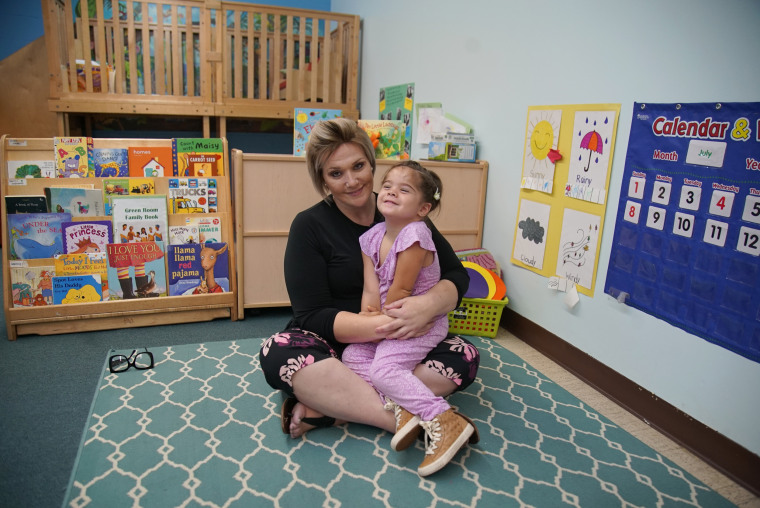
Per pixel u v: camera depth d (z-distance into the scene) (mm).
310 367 1348
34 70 3303
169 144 2162
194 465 1293
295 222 1479
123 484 1215
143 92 3676
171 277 2182
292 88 3719
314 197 2279
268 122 4016
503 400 1682
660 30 1510
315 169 1445
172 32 3291
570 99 1872
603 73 1724
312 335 1443
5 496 1174
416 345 1400
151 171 2154
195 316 2250
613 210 1718
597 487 1281
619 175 1688
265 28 3449
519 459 1377
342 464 1321
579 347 1888
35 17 3535
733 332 1354
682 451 1471
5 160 1998
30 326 2037
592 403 1712
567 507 1204
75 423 1477
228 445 1381
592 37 1759
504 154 2275
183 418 1500
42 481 1232
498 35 2268
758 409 1304
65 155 2057
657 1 1513
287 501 1180
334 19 3600
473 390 1738
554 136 1952
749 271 1311
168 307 2182
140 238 2123
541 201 2053
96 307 2084
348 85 3775
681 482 1320
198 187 2182
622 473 1343
